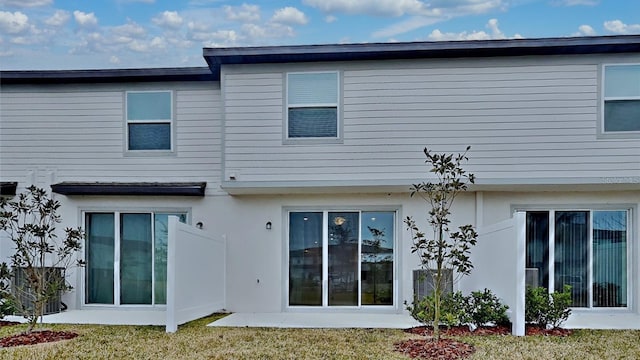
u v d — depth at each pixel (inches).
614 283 406.6
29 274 334.0
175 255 332.2
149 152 432.5
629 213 406.9
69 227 428.1
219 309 413.7
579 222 412.2
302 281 422.3
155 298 428.5
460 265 293.7
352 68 389.1
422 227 412.2
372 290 417.4
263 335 314.2
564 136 376.5
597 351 267.6
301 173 389.1
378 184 384.2
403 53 382.0
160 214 433.1
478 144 380.5
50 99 436.8
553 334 308.8
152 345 286.2
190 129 431.8
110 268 432.8
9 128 437.7
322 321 368.5
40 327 335.6
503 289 331.3
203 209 429.1
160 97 434.0
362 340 298.5
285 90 392.2
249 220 426.3
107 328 338.0
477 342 286.0
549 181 375.2
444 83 383.9
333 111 390.0
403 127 385.1
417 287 386.3
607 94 376.2
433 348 271.1
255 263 423.5
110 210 431.2
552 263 409.7
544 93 378.6
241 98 394.3
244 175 391.9
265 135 392.8
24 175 434.6
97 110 435.5
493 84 381.4
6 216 335.3
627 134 373.7
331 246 422.0
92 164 434.0
